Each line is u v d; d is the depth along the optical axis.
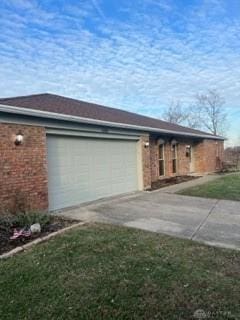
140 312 3.59
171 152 18.48
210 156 22.86
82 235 6.28
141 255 5.25
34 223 6.74
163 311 3.60
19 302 3.83
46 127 8.70
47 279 4.39
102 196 11.16
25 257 5.16
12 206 7.65
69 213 8.55
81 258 5.10
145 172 13.60
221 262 4.99
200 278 4.38
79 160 10.11
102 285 4.20
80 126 9.95
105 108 17.16
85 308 3.68
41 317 3.53
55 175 9.19
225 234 6.59
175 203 10.16
